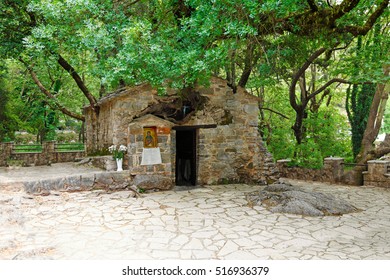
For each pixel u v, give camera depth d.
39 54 10.41
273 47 12.23
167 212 8.33
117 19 9.90
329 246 6.02
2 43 12.11
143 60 8.64
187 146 13.33
